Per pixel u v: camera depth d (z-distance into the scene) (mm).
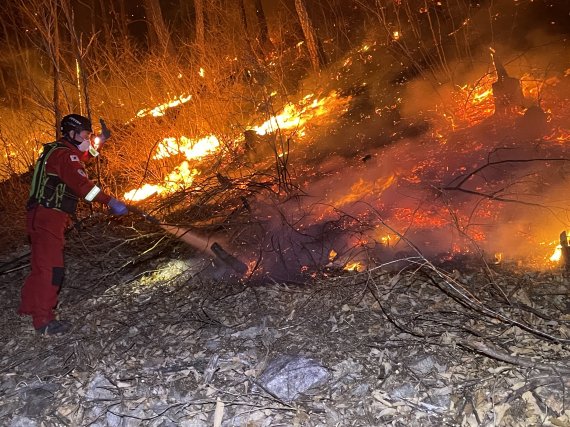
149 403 3910
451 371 3746
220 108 9602
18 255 7180
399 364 3879
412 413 3494
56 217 5102
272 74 10250
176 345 4578
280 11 12688
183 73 10008
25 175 8969
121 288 5781
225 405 3777
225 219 6309
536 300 4402
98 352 4660
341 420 3539
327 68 10172
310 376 3867
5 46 10469
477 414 3387
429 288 4707
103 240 6707
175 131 9406
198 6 11312
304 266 5609
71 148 5230
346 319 4484
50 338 5043
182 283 5652
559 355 3729
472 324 4184
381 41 9641
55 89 7785
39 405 4094
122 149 9086
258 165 8250
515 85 7066
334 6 10789
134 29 14273
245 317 4812
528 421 3299
